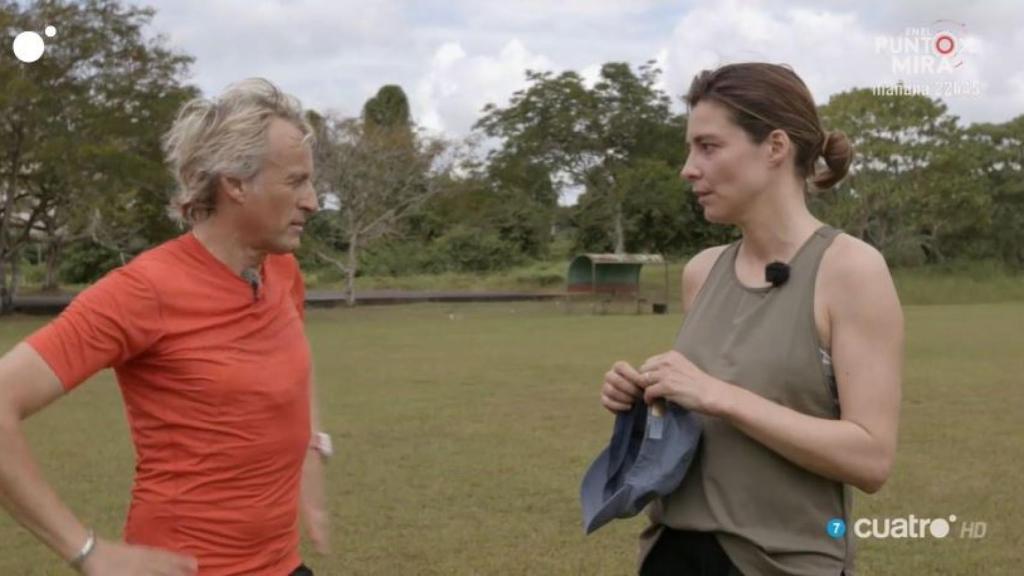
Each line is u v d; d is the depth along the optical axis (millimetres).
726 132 2465
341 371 16125
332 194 38406
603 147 49844
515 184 49656
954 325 25031
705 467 2479
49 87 29906
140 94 31312
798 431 2303
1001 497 7340
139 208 34344
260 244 2562
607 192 49594
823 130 2529
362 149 38094
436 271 54750
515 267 54781
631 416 2576
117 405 12398
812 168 2535
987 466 8375
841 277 2393
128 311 2396
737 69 2492
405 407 12070
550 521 6855
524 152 49156
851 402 2352
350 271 39031
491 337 23453
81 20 30094
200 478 2480
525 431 10336
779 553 2412
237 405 2488
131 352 2430
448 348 20484
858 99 39812
